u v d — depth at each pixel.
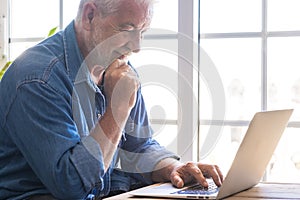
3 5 2.71
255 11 2.40
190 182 1.61
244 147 1.25
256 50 2.40
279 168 2.34
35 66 1.44
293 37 2.35
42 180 1.38
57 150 1.34
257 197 1.34
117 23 1.44
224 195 1.30
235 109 2.41
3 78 1.50
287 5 2.35
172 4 2.40
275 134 1.49
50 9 2.66
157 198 1.31
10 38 2.73
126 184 1.75
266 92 2.39
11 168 1.48
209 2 2.44
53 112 1.38
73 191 1.34
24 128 1.39
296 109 2.35
